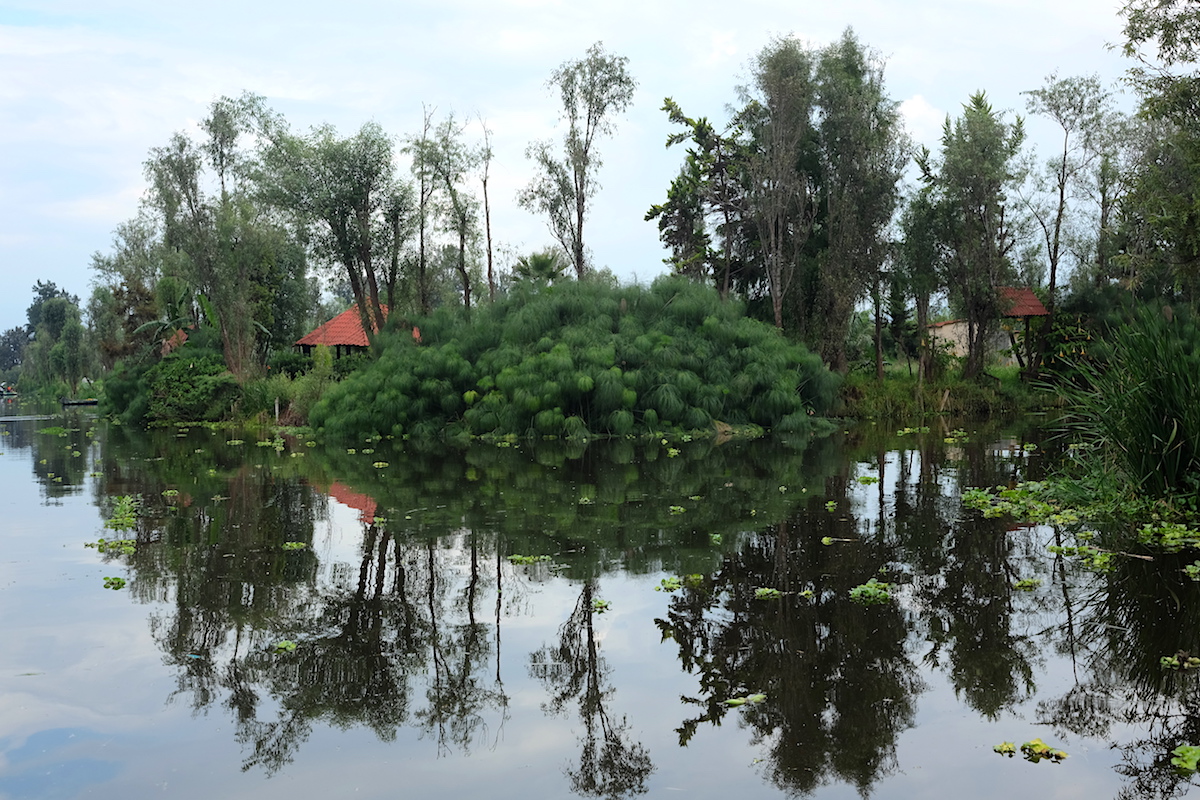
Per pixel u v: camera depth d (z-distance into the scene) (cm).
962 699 556
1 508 1341
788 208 3102
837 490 1409
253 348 3734
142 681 615
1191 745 483
